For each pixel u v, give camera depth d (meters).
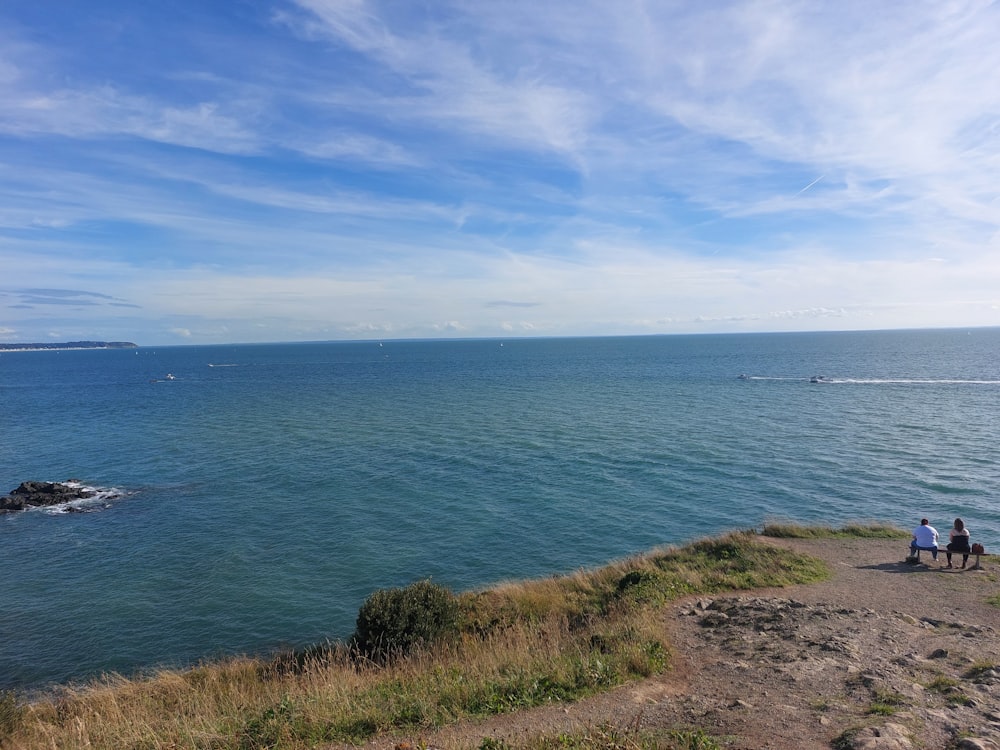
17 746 8.95
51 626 21.25
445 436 54.66
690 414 65.31
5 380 144.12
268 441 53.94
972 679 8.81
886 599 15.71
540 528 30.33
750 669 9.73
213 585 24.39
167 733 8.37
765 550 21.14
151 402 88.31
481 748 6.86
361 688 10.00
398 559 26.80
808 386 92.56
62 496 37.31
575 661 10.20
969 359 146.62
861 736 6.65
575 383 106.56
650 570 18.92
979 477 37.50
